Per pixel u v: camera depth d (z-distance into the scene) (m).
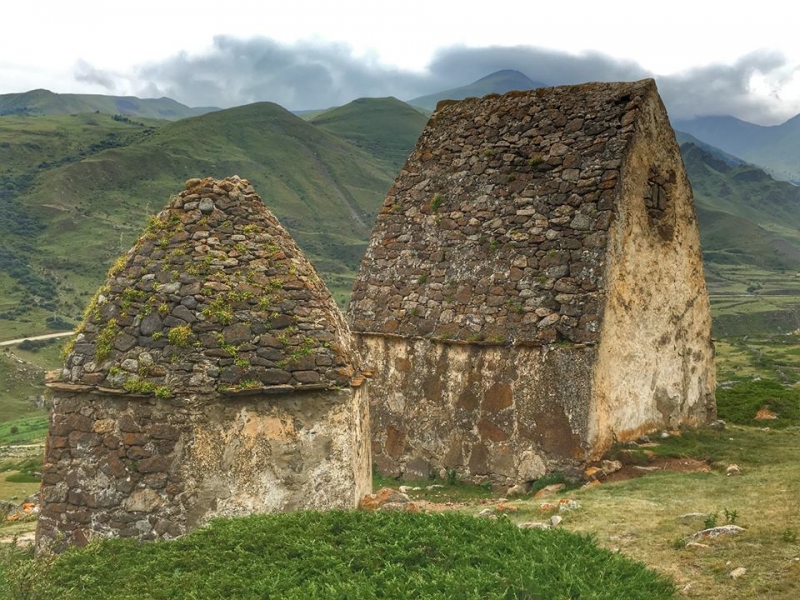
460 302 15.33
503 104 17.14
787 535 7.60
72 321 100.56
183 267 9.00
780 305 125.31
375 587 6.46
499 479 13.96
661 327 15.48
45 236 135.00
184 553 7.43
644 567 7.21
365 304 16.92
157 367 8.50
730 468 12.83
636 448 13.77
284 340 8.73
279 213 179.25
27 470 35.44
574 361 13.30
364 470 9.62
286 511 8.52
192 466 8.32
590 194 14.35
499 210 15.69
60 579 7.21
